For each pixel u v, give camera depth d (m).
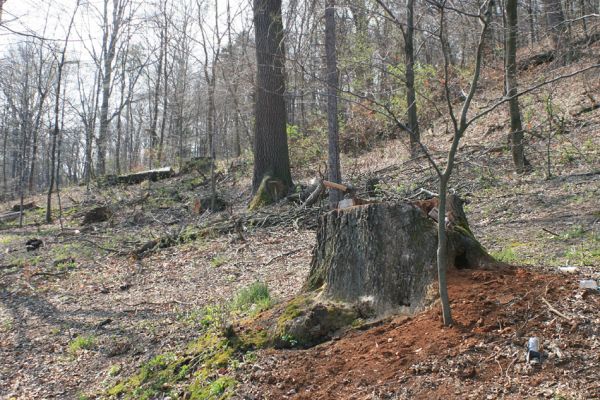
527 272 4.31
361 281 4.63
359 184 12.54
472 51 11.34
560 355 3.37
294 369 4.07
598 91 13.52
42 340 6.86
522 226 8.09
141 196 17.12
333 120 10.80
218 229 11.17
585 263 5.58
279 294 6.62
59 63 17.12
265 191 13.19
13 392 5.54
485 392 3.24
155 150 27.56
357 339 4.18
